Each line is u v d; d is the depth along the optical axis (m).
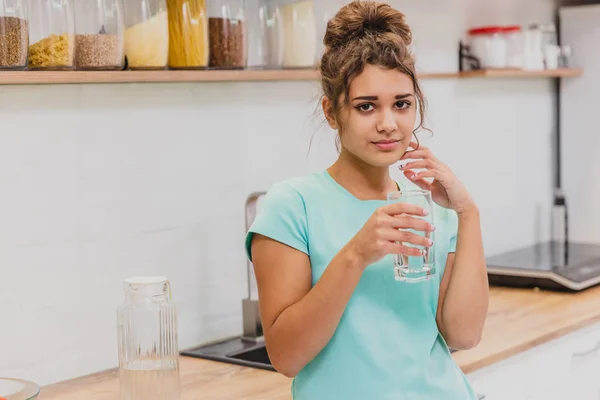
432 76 3.56
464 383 1.97
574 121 4.27
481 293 1.92
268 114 3.00
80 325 2.49
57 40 2.26
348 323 1.82
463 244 1.93
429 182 1.95
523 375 2.77
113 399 2.29
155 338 2.05
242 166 2.92
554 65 4.09
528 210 4.25
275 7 2.85
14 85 2.30
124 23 2.47
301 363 1.78
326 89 1.85
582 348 3.05
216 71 2.60
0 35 2.15
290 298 1.80
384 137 1.76
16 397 1.95
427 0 3.61
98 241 2.52
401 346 1.84
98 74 2.32
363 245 1.68
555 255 3.90
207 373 2.49
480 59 3.80
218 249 2.85
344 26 1.81
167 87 2.67
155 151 2.65
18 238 2.33
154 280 2.07
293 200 1.84
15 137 2.31
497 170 4.04
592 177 4.24
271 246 1.82
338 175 1.90
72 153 2.44
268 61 2.87
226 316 2.89
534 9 4.23
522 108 4.18
